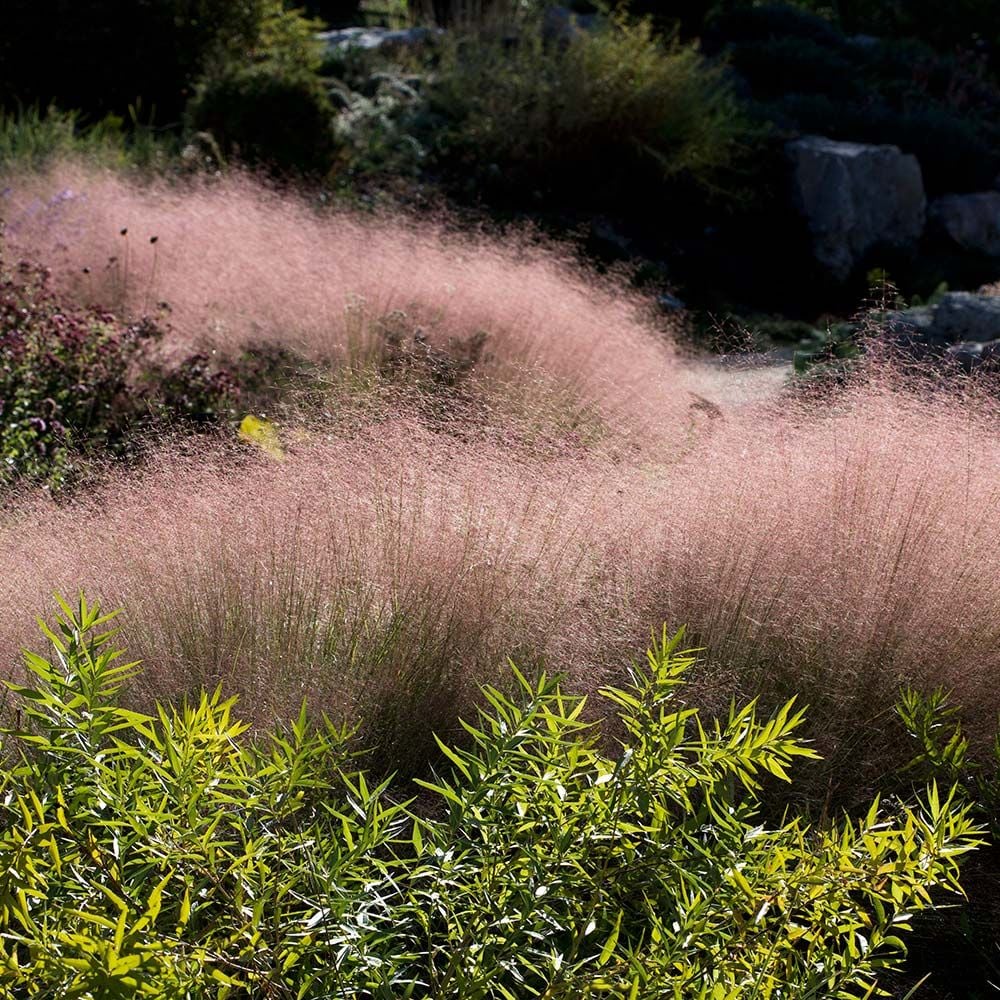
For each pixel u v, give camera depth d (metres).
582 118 12.42
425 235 9.51
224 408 6.23
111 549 3.95
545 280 8.45
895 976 2.93
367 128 12.86
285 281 7.86
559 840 2.11
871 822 2.22
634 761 2.19
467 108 13.16
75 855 2.02
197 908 2.04
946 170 14.44
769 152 13.27
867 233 13.02
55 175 9.96
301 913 2.08
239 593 3.59
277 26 14.02
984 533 3.96
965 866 3.15
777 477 4.32
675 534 3.95
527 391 6.27
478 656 3.45
